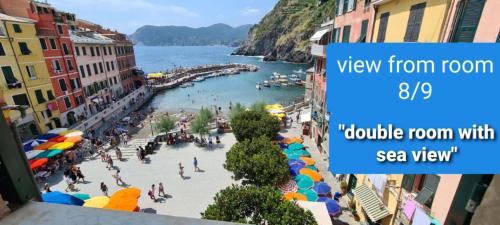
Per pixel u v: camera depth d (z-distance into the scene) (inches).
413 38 393.7
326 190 679.7
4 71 1074.1
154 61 7504.9
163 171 914.1
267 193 430.0
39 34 1221.7
